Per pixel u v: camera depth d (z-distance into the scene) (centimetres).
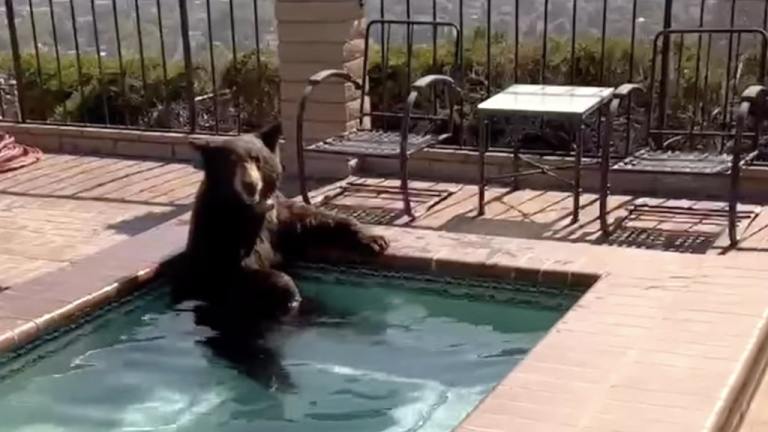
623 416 325
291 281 482
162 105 863
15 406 394
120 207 635
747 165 555
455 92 616
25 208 639
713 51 746
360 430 365
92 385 409
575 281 471
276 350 438
